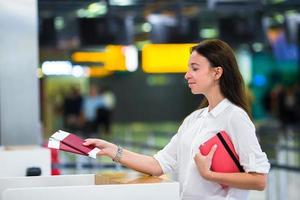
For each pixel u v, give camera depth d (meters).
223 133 3.23
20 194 2.81
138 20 12.01
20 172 5.36
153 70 19.72
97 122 19.72
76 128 19.02
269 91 25.78
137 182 3.06
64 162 9.39
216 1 11.46
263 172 3.17
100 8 11.38
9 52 7.14
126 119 32.22
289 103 20.30
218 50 3.32
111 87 31.86
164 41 12.25
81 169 9.11
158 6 11.51
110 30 12.01
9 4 7.14
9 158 5.34
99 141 3.47
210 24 12.46
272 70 26.98
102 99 19.86
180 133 3.53
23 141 7.18
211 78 3.33
